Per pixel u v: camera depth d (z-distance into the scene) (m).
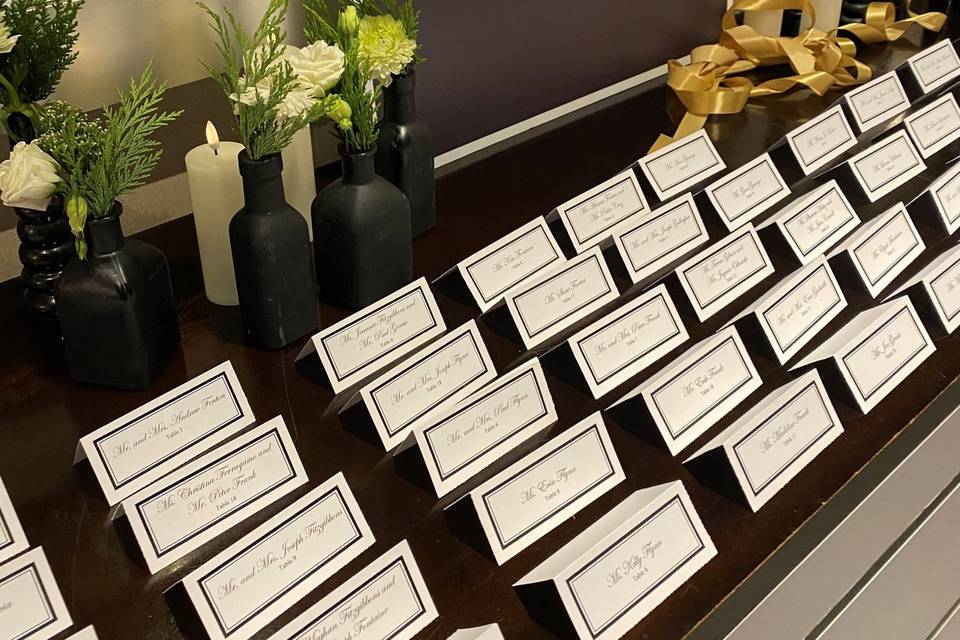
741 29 1.34
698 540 0.67
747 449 0.71
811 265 0.88
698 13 1.38
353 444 0.73
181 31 0.90
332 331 0.76
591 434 0.71
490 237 0.98
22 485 0.68
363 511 0.68
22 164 0.65
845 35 1.44
